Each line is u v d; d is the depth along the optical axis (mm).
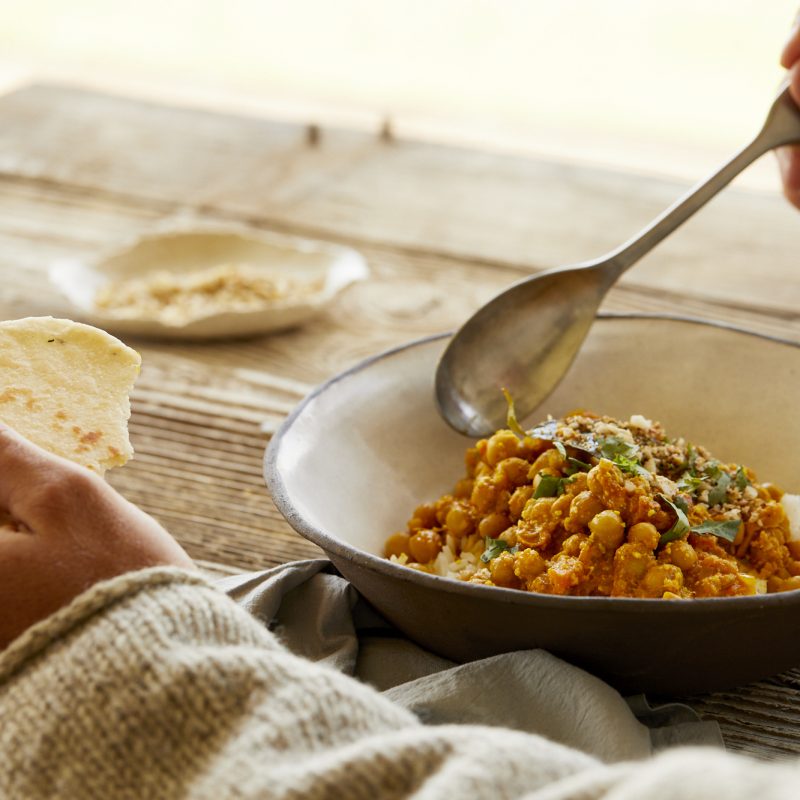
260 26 2443
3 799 459
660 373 680
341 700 466
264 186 1069
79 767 458
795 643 542
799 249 959
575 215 1020
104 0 2656
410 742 434
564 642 540
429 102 1873
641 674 549
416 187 1071
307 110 1459
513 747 431
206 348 843
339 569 570
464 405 663
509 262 943
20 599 492
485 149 1180
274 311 839
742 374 668
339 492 627
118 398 556
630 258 672
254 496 703
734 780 359
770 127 663
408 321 870
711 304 879
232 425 761
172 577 490
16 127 1219
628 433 613
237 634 483
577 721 533
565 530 583
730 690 582
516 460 613
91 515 500
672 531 569
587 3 2545
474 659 566
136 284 904
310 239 978
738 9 2398
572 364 682
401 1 2631
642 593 559
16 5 2605
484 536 609
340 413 643
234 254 935
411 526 635
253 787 419
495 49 2252
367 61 2166
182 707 464
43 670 473
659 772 371
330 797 413
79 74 2031
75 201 1038
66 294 866
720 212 1025
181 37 2354
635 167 1166
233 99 1553
